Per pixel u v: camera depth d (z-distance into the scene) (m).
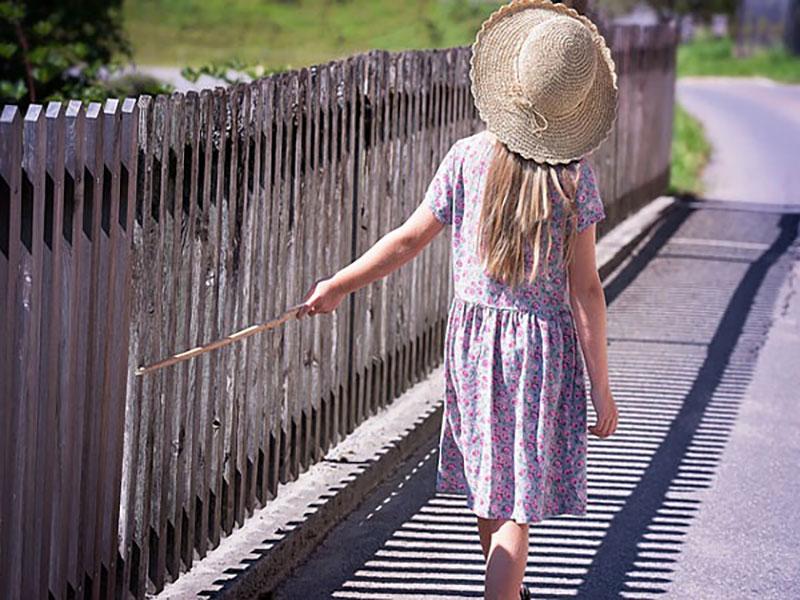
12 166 4.28
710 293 13.00
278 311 6.51
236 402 6.13
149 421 5.35
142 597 5.42
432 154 8.82
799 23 64.81
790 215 18.20
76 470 4.88
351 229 7.45
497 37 4.91
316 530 6.54
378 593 6.00
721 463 8.05
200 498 5.86
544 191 4.73
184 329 5.57
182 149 5.37
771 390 9.71
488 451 4.85
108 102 4.84
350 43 64.00
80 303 4.77
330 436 7.42
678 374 10.02
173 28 62.75
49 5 16.12
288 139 6.45
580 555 6.55
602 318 4.90
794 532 7.04
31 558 4.63
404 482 7.44
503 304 4.85
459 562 6.39
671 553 6.65
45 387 4.61
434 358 9.19
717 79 54.97
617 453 8.13
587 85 4.77
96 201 4.77
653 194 18.34
